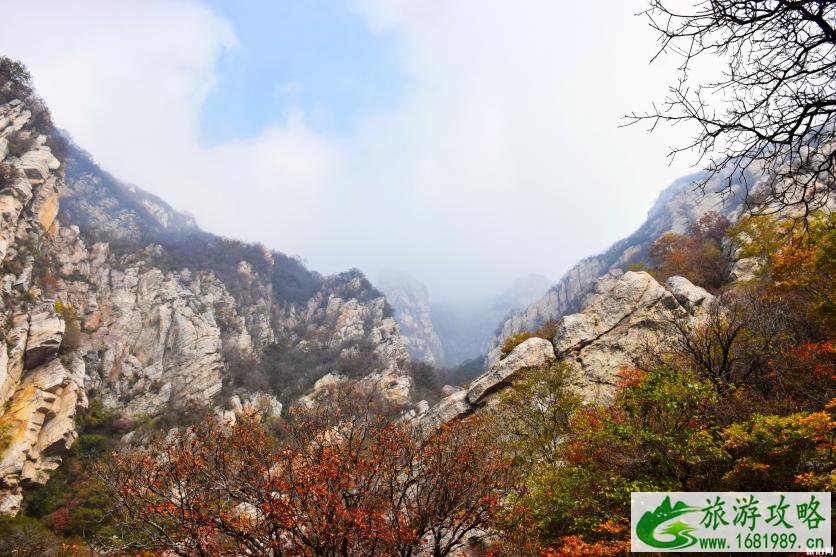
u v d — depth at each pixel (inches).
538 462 576.7
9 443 1660.9
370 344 4217.5
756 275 860.6
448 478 462.3
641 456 420.2
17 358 1902.1
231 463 449.1
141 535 408.5
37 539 1253.7
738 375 585.3
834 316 520.1
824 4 180.7
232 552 392.2
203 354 3070.9
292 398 3154.5
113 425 2313.0
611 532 411.8
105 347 2871.6
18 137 2906.0
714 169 216.8
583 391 836.0
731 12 195.2
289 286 5487.2
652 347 820.0
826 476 304.5
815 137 195.8
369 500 443.8
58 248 3083.2
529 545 439.2
